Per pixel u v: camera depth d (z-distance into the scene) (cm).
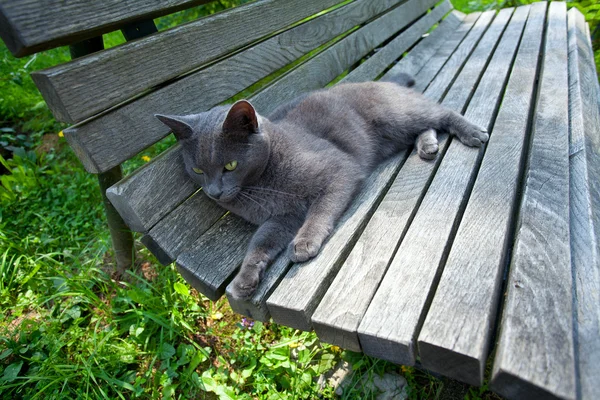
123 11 134
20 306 197
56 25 116
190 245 155
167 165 155
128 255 211
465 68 282
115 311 188
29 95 371
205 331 190
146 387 169
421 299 110
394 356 107
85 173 292
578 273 114
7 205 264
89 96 125
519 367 88
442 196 150
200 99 168
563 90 219
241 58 188
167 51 150
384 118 204
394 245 132
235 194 160
